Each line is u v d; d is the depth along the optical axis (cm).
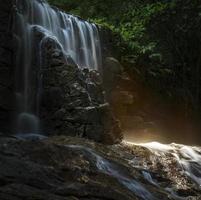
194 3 1747
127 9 1800
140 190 693
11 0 970
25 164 590
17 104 957
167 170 860
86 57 1218
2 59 935
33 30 1020
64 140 814
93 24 1292
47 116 969
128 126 1301
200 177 897
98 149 804
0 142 652
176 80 1655
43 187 558
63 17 1155
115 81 1309
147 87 1468
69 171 633
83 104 942
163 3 1839
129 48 1462
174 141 1484
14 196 511
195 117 1636
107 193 598
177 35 1722
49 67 990
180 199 777
